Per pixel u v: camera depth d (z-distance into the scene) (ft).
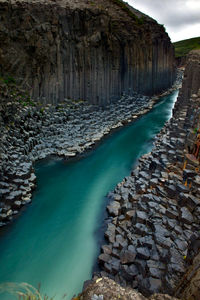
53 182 85.92
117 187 80.12
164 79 275.39
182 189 55.36
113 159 106.01
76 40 136.87
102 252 53.01
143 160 98.07
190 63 129.70
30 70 116.26
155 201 58.03
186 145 70.69
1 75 107.24
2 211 64.54
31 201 74.43
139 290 40.63
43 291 46.26
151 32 231.71
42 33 117.70
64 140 117.19
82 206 72.84
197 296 19.07
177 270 36.68
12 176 74.90
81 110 140.56
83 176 90.94
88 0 160.66
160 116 178.19
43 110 119.24
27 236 60.64
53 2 130.52
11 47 110.01
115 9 199.62
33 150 102.83
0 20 105.40
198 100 83.10
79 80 143.02
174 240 45.29
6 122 91.61
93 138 127.13
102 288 15.12
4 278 49.34
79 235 60.95
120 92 184.14
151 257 43.98
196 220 47.83
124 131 144.05
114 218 64.13
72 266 51.96
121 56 181.57
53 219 67.00
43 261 53.57
